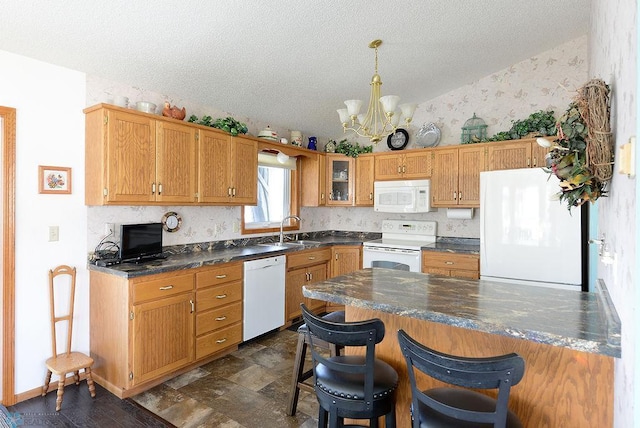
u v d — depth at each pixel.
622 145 1.08
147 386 2.64
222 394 2.55
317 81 3.61
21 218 2.44
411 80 3.96
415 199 4.21
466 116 4.30
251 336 3.41
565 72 3.75
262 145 3.94
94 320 2.71
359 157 4.72
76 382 2.67
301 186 4.87
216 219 3.78
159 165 2.85
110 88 2.89
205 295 2.96
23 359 2.46
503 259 3.22
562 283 2.96
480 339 1.57
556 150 1.51
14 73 2.40
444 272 3.83
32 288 2.50
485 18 3.00
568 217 2.92
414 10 2.75
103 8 2.15
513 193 3.17
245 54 2.93
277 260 3.71
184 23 2.42
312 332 1.59
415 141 4.62
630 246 0.96
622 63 1.13
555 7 2.99
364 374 1.51
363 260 4.43
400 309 1.57
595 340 1.18
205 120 3.29
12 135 2.39
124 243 2.76
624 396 1.04
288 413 2.31
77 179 2.70
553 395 1.41
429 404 1.24
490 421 1.14
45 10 2.08
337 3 2.53
